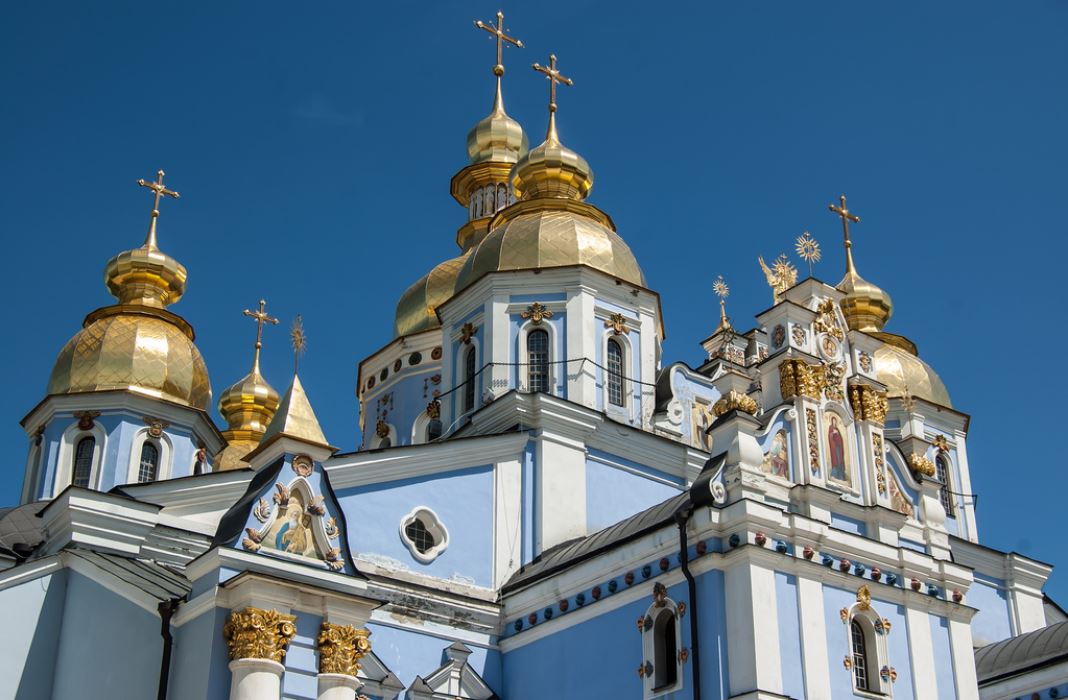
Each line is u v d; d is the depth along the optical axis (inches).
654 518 1236.5
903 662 1176.8
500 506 1385.3
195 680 904.3
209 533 1262.3
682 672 1099.9
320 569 952.9
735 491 1139.3
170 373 1870.1
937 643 1215.6
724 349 1732.3
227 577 925.2
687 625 1110.4
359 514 1302.9
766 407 1290.6
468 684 1262.3
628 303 1593.3
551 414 1432.1
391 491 1331.2
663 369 1599.4
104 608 1042.1
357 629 949.2
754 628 1069.1
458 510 1360.7
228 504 1283.2
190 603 936.3
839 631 1141.1
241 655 898.1
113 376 1843.0
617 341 1574.8
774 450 1223.5
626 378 1555.1
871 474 1283.2
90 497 1222.9
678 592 1130.7
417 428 1882.4
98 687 1009.5
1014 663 1360.7
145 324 1907.0
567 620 1238.9
